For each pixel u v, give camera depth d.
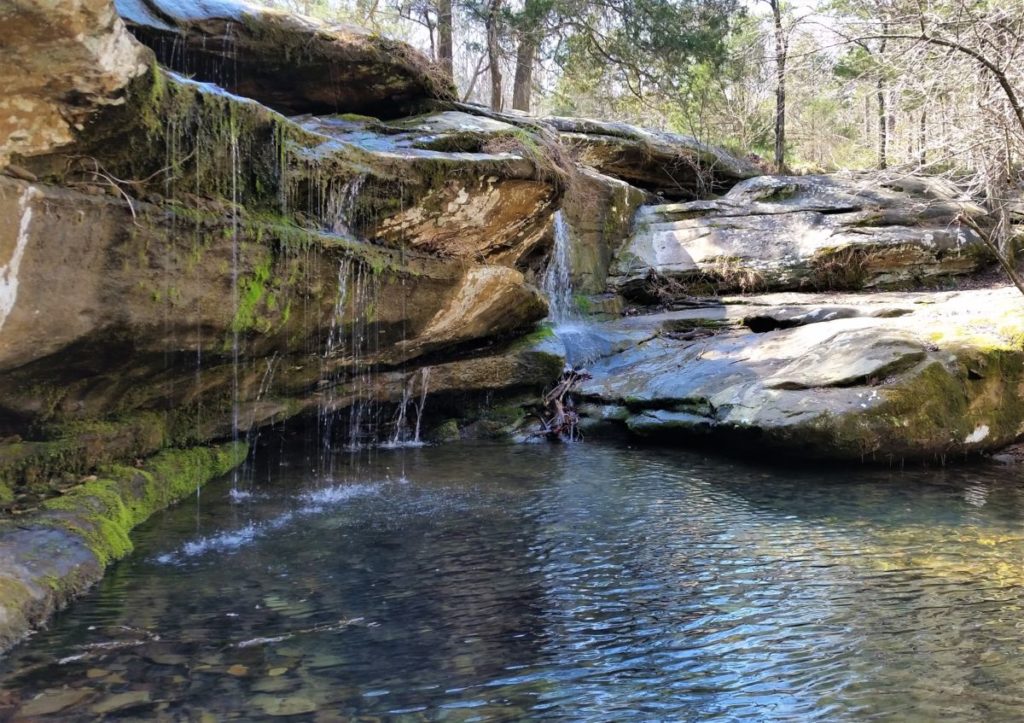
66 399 5.19
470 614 4.19
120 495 5.42
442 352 9.81
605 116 26.22
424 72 10.04
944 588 4.63
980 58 8.16
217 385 6.75
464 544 5.45
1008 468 8.06
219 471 7.07
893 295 12.57
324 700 3.21
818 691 3.38
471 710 3.17
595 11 18.84
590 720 3.12
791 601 4.43
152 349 5.43
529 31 17.38
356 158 6.87
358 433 9.39
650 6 17.77
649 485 7.36
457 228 8.41
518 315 10.45
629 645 3.83
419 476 7.65
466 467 8.14
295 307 6.59
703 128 23.39
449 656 3.67
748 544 5.52
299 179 6.30
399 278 7.75
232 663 3.50
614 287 14.80
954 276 14.20
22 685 3.20
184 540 5.26
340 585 4.57
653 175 17.56
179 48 7.84
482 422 10.26
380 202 7.27
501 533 5.73
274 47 8.54
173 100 4.79
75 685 3.22
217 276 5.54
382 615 4.14
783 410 8.05
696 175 17.80
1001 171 10.05
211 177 5.38
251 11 8.32
